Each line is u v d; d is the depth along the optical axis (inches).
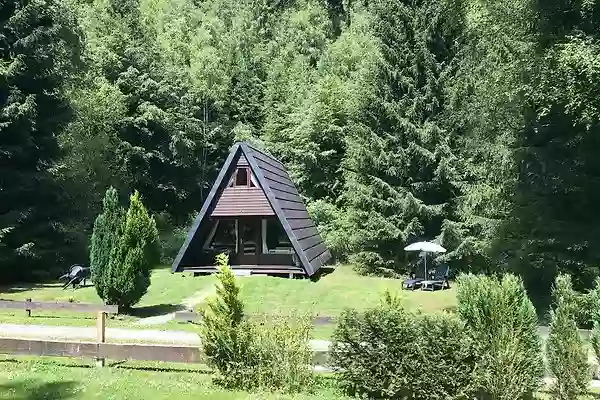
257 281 717.9
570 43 580.7
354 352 300.5
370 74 1162.6
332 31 1942.7
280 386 307.0
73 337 430.6
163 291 695.7
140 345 345.4
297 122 1454.2
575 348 287.7
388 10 1116.5
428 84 1078.4
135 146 1453.0
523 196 739.4
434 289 808.3
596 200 693.3
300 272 774.5
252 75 1754.4
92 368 351.3
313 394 300.4
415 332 290.5
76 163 1062.4
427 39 1089.4
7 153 817.5
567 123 679.7
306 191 1406.3
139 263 566.6
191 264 813.2
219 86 1689.2
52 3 962.7
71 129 1098.7
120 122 1407.5
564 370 286.4
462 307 305.4
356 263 1061.1
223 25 1982.0
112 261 557.6
